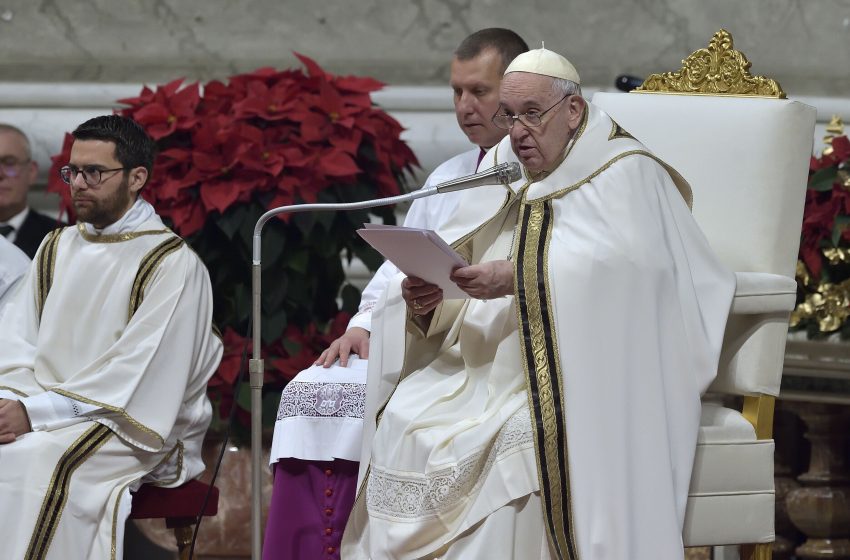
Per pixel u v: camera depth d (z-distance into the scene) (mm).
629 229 14344
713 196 16312
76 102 25375
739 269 16047
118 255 17328
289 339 19453
